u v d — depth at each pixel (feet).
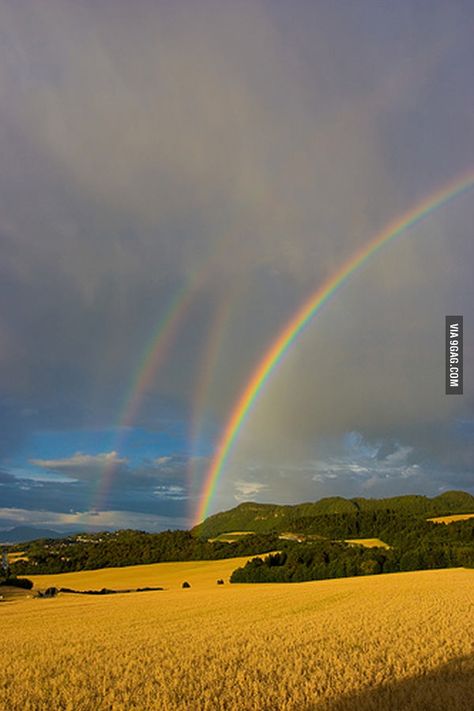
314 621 112.88
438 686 54.65
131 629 116.16
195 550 406.21
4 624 139.74
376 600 151.33
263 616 128.88
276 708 51.49
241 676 62.95
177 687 60.39
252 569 298.97
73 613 161.17
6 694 60.80
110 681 65.10
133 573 354.54
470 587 181.68
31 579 357.41
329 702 51.78
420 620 107.34
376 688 55.83
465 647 76.38
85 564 406.21
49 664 77.51
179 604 172.04
